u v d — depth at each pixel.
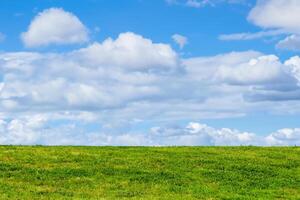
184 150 43.06
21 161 36.94
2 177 33.41
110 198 29.86
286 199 31.19
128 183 33.25
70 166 36.22
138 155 40.19
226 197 30.81
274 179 35.62
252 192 32.47
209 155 41.22
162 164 37.69
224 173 36.16
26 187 31.62
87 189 31.73
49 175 34.09
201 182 34.06
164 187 32.62
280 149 45.38
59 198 29.58
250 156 41.50
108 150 41.94
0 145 43.09
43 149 41.44
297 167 39.06
